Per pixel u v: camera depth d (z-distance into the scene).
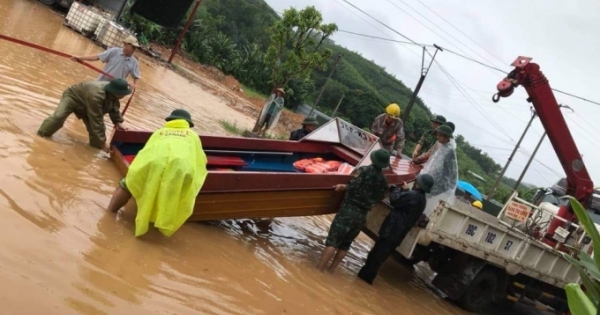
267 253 6.75
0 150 5.57
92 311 3.60
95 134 7.07
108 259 4.45
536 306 12.52
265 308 5.09
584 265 2.12
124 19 32.91
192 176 5.15
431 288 9.80
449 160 8.38
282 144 8.96
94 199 5.54
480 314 9.77
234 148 8.30
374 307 6.82
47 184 5.30
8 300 3.28
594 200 11.09
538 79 10.07
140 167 5.05
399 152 10.45
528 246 9.26
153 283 4.44
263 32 65.81
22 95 8.27
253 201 6.77
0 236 3.96
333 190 7.61
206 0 65.56
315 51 23.98
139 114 11.41
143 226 5.06
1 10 17.16
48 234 4.35
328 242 7.07
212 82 32.69
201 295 4.67
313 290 6.27
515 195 11.10
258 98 38.81
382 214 8.17
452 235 8.11
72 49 15.98
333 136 9.74
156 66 24.89
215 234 6.52
